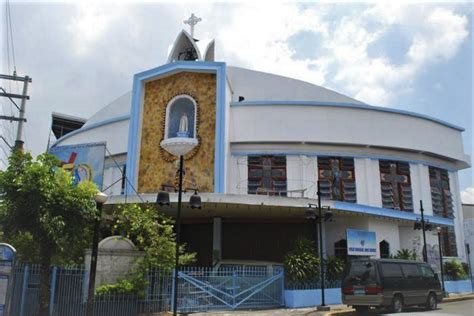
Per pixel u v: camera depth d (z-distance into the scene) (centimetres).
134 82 2756
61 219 1283
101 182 2431
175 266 1516
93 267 1286
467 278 2930
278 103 2850
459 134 3397
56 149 2555
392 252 2522
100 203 1323
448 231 3170
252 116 2828
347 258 2319
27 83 2753
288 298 1842
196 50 2981
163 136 2617
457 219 3316
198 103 2614
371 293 1656
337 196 2811
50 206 1293
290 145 2842
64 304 1383
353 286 1708
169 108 2658
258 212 2230
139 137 2667
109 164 3164
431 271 1961
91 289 1271
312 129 2831
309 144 2855
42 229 1285
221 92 2578
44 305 1315
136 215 1750
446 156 3212
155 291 1577
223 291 1728
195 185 2475
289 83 3397
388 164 3008
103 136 3259
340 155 2891
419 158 3122
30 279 1361
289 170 2805
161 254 1622
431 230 2738
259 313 1650
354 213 2289
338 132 2861
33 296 1350
